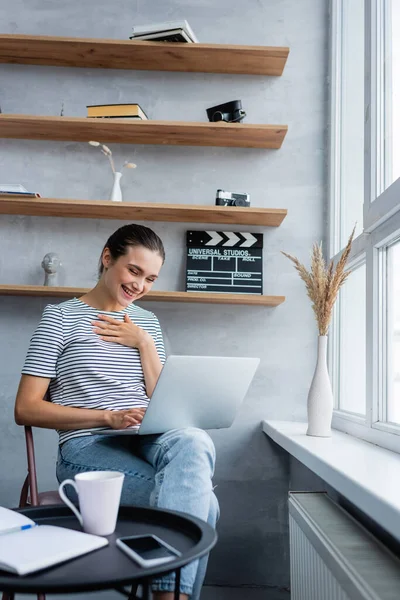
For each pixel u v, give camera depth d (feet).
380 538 4.35
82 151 8.23
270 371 8.05
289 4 8.53
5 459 7.75
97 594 6.89
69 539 2.77
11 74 8.28
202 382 4.82
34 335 5.57
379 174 6.10
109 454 5.02
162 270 8.13
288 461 7.93
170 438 4.79
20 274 8.02
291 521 5.48
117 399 5.58
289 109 8.39
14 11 8.37
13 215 8.09
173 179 8.25
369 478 3.87
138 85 8.34
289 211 8.27
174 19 8.41
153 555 2.67
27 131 7.91
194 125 7.54
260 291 7.98
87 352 5.58
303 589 4.80
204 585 7.69
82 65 8.26
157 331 6.48
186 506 4.12
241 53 7.79
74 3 8.41
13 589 2.28
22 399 5.21
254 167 8.31
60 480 5.14
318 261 6.49
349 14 7.84
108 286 5.98
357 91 7.30
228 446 7.95
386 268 6.04
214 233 8.11
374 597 2.99
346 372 7.64
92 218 8.13
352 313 7.38
